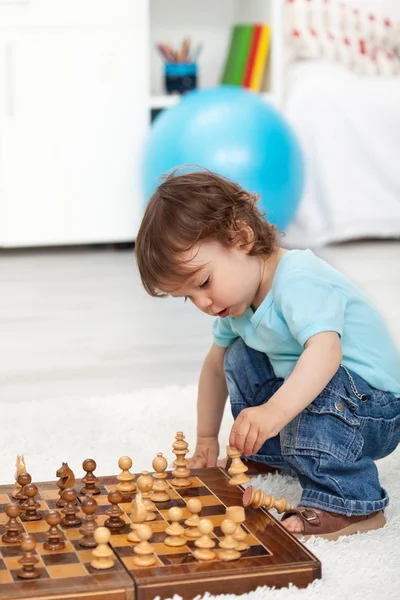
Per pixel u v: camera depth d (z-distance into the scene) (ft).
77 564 3.46
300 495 4.67
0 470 5.04
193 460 5.01
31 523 3.90
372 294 9.95
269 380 4.75
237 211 4.30
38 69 12.08
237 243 4.28
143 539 3.51
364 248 12.81
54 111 12.20
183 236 4.15
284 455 4.36
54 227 12.46
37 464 5.12
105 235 12.58
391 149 13.06
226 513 3.68
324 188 12.95
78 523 3.88
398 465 5.14
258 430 3.96
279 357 4.58
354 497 4.19
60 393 6.82
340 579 3.62
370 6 15.38
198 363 7.64
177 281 4.25
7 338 8.50
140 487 4.02
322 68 13.55
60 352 8.02
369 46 14.66
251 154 11.18
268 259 4.50
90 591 3.24
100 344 8.29
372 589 3.54
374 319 4.60
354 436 4.31
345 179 13.00
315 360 4.10
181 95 13.30
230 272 4.27
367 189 13.07
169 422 5.86
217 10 14.37
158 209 4.25
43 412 6.04
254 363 4.81
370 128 12.99
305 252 4.56
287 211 11.61
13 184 12.27
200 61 14.46
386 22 14.96
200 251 4.19
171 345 8.27
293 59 14.43
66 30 12.06
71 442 5.49
